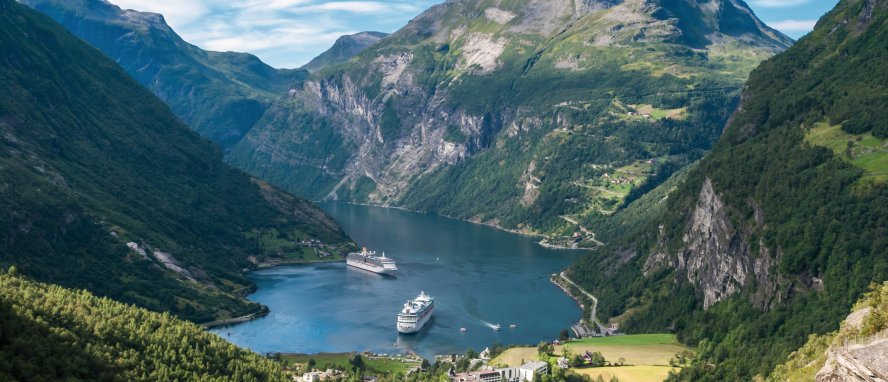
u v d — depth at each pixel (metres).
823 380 149.00
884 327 151.75
